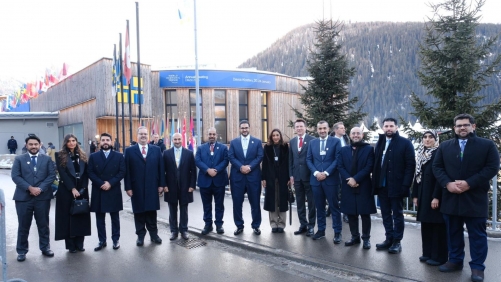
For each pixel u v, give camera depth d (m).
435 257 5.35
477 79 11.03
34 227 8.52
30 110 38.44
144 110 22.20
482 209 4.77
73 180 6.57
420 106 11.50
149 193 6.97
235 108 24.05
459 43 10.83
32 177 6.36
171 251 6.65
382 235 6.88
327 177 6.60
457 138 5.01
